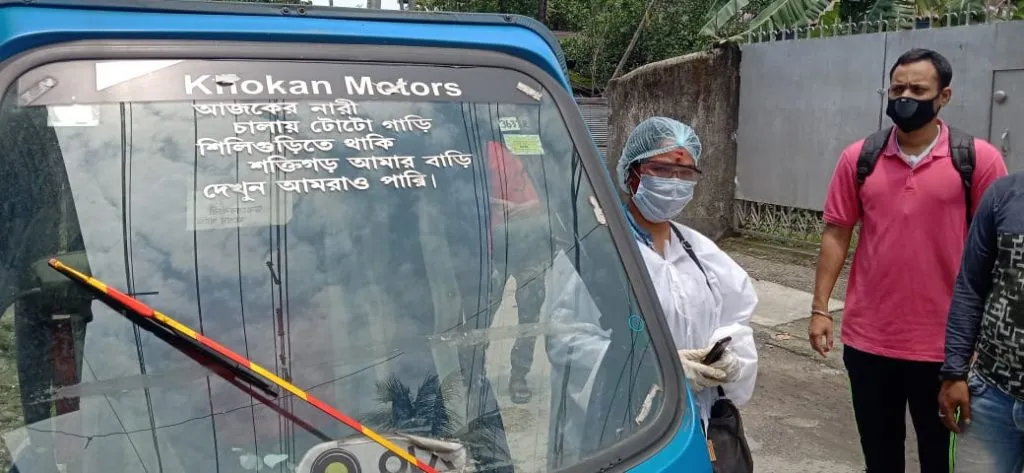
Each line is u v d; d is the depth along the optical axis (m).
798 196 8.11
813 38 7.73
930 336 3.06
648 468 1.50
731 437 2.28
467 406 1.54
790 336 5.88
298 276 1.57
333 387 1.49
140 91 1.59
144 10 1.65
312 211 1.62
